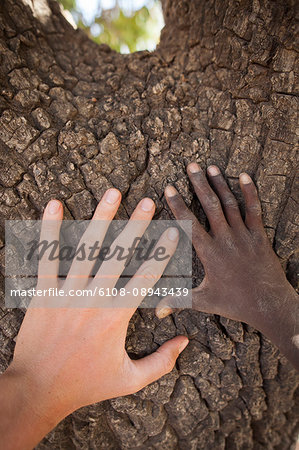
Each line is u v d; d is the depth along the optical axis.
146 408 0.36
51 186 0.32
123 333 0.32
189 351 0.37
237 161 0.34
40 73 0.36
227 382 0.38
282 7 0.31
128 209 0.34
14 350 0.33
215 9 0.35
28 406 0.29
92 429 0.37
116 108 0.35
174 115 0.35
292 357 0.30
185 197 0.33
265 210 0.34
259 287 0.32
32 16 0.37
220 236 0.32
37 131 0.33
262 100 0.33
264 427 0.42
